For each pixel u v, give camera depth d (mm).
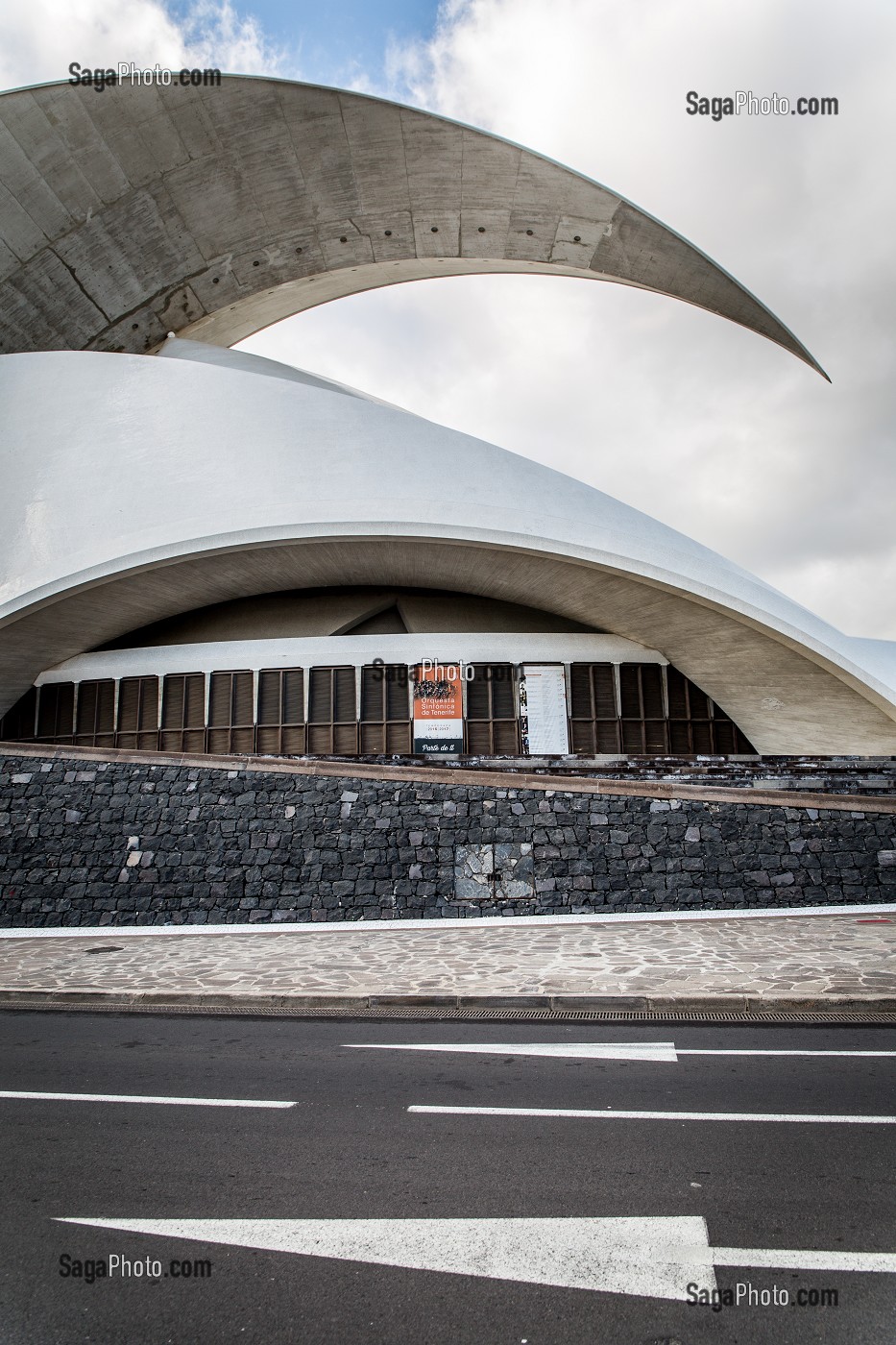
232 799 12336
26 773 12938
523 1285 2775
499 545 17141
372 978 7852
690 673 19547
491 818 11828
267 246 24719
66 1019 6996
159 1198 3480
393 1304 2688
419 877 11680
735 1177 3559
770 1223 3141
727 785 13852
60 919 12117
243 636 20797
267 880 11914
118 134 21422
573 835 11680
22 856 12523
